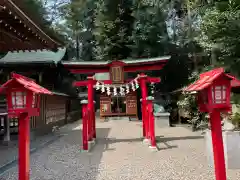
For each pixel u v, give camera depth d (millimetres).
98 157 6523
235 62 7465
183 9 15930
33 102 3082
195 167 5172
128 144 8391
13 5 4164
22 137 2906
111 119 17969
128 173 4914
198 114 11094
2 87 2838
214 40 7543
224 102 2811
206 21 7227
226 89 2818
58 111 14969
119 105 18562
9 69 15438
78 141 9281
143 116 9352
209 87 2791
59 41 7168
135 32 17891
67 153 7129
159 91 17922
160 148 7492
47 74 15953
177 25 18422
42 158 6539
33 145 8516
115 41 19484
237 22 6270
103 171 5109
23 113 2896
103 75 17969
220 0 7305
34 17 5703
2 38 6328
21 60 15266
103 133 11453
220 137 2896
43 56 16797
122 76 9359
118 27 19719
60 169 5359
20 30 5535
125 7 19859
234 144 4918
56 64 15078
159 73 17516
